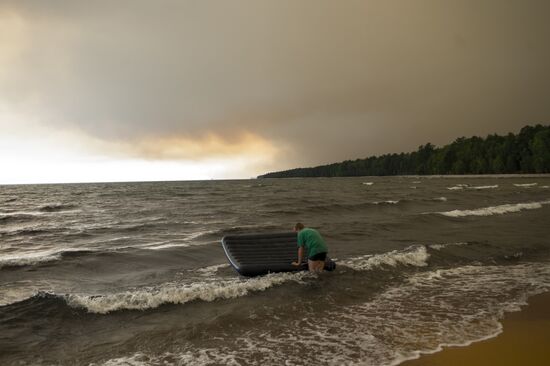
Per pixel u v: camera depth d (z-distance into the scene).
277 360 5.37
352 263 11.14
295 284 9.18
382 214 26.19
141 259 12.73
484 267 11.30
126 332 6.41
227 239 11.12
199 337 6.20
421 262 11.72
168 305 7.67
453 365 5.19
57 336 6.24
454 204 32.38
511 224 19.88
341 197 46.81
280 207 33.81
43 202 50.06
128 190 90.31
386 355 5.50
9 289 9.23
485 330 6.48
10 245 17.02
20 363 5.32
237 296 8.30
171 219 26.30
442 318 7.11
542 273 10.58
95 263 12.12
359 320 7.00
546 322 6.88
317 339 6.12
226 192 72.12
